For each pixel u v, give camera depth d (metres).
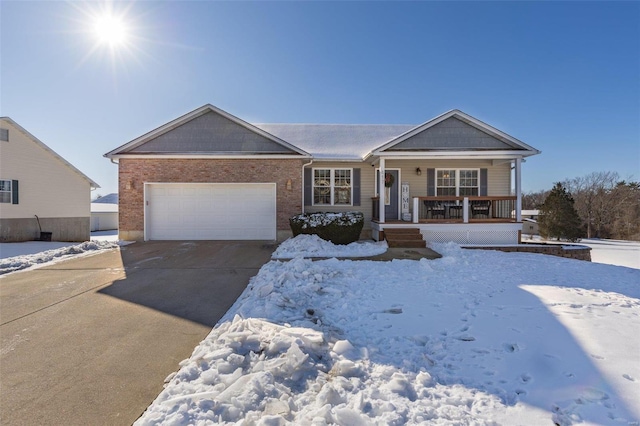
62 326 4.15
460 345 3.50
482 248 10.90
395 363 3.13
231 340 3.42
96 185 19.12
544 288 5.58
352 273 6.69
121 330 4.02
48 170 16.25
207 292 5.65
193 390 2.61
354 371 2.93
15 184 14.63
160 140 12.08
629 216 34.34
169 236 11.94
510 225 11.36
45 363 3.21
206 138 12.09
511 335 3.68
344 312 4.55
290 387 2.69
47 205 16.17
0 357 3.33
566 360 3.10
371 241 12.11
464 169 13.28
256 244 10.98
